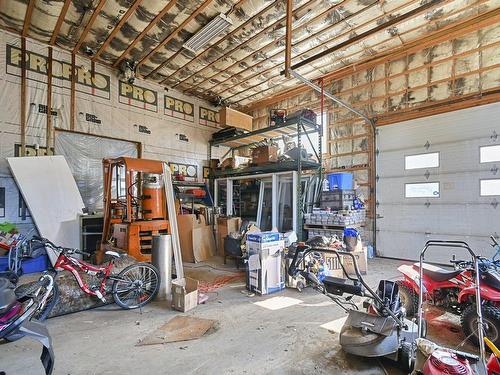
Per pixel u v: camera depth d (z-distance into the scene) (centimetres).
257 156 656
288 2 394
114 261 350
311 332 267
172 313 315
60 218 495
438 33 532
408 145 585
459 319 295
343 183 604
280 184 673
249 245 396
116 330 272
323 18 477
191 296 327
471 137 510
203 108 833
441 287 281
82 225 516
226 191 768
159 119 722
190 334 262
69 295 308
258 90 781
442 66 545
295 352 232
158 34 521
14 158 476
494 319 224
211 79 709
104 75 620
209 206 734
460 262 275
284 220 659
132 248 388
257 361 219
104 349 237
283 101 813
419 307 204
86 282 319
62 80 557
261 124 870
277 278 391
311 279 220
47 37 520
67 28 496
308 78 708
